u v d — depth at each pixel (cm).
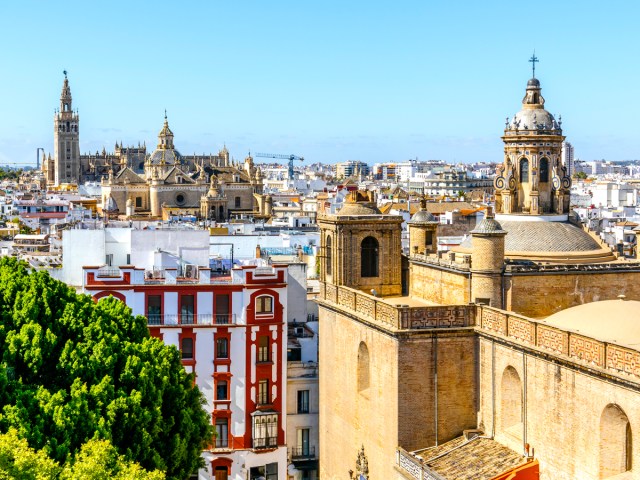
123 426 5709
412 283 7838
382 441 6512
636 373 4719
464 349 6247
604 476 4991
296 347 9656
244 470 9325
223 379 9381
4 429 5019
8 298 6456
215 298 9388
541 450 5503
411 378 6206
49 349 6025
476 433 6159
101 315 6719
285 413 9462
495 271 6525
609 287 6731
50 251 14062
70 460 5034
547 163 7338
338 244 7781
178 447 6250
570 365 5191
